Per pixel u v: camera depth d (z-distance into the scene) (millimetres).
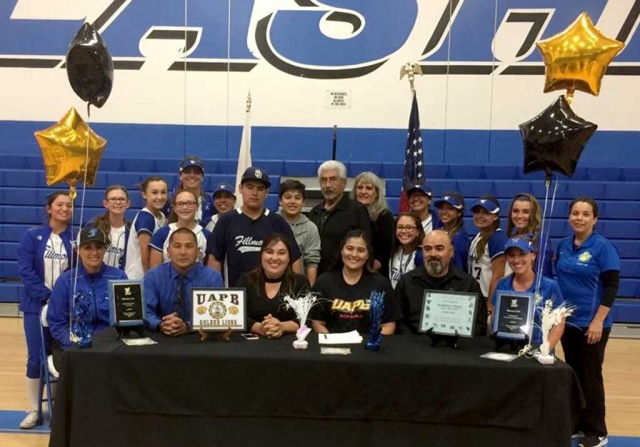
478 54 8922
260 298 3205
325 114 9125
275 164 8672
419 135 5734
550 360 2625
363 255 3186
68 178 3348
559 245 3770
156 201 4172
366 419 2668
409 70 5930
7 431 3684
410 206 4316
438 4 8930
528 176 8469
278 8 9078
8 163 8766
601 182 8008
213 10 9102
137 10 9133
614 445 3723
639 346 6250
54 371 3471
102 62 3217
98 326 3406
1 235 7805
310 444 2689
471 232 7668
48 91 9211
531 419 2572
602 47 3064
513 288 3254
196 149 9234
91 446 2695
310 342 2930
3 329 6348
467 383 2602
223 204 4594
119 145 9273
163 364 2680
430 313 2934
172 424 2709
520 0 8812
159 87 9211
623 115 8789
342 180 4156
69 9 9109
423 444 2656
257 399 2670
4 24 9156
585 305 3557
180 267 3266
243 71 9148
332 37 9055
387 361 2637
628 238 7641
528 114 8906
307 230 4008
